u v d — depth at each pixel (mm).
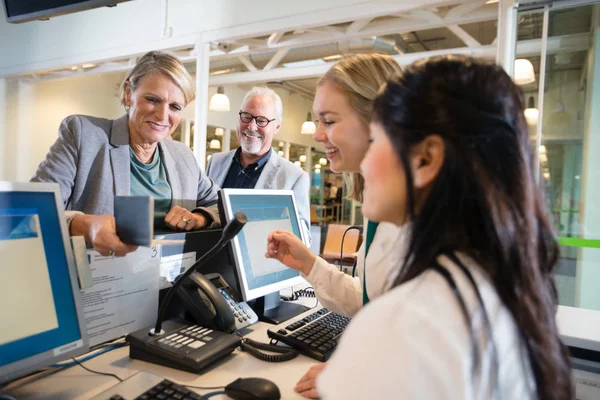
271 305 1308
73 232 851
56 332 687
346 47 3758
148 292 1031
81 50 3975
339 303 1072
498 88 445
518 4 2049
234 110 6762
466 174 413
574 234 2285
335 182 9023
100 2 1777
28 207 679
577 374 1055
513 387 415
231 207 1081
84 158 1285
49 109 5453
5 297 622
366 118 901
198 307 1009
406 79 463
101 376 809
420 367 357
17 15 1959
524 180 440
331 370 402
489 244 415
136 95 1327
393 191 457
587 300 2293
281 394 771
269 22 2947
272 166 2111
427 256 430
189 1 3295
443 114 421
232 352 963
